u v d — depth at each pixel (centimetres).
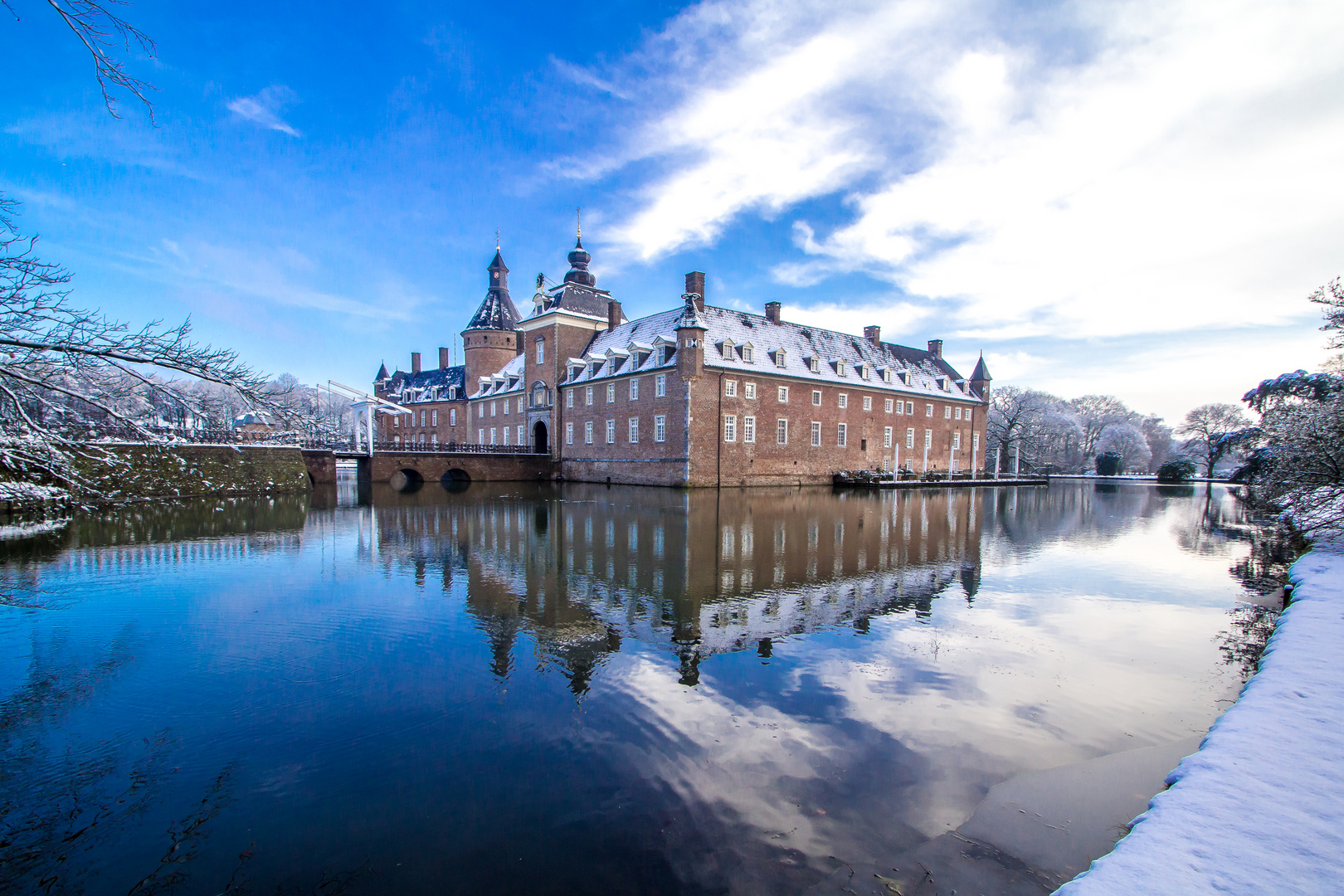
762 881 426
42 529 2014
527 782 549
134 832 484
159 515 2408
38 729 643
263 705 701
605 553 1596
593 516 2430
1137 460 8744
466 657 850
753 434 4272
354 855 457
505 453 4997
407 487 4303
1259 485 1972
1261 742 461
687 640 920
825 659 848
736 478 4191
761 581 1297
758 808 510
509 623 1001
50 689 740
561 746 611
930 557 1600
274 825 489
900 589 1242
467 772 566
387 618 1025
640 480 4362
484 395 6506
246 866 445
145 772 567
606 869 441
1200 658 862
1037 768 571
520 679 774
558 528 2083
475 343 6831
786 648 891
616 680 771
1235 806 376
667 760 584
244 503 2962
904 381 5375
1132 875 315
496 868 443
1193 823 361
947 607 1112
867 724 656
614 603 1120
